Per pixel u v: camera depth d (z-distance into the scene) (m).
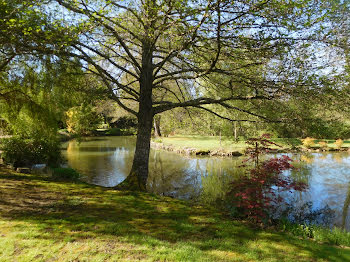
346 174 11.80
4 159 10.47
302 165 14.06
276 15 4.64
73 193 6.16
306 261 3.25
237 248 3.52
